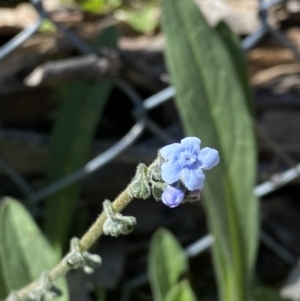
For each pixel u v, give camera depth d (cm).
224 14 42
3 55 31
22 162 38
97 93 33
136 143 39
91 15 41
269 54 40
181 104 28
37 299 22
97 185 38
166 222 40
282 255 40
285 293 36
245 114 28
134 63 37
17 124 38
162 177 16
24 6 41
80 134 33
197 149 16
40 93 38
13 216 27
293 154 39
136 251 39
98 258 20
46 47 38
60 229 34
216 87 28
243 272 28
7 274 26
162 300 31
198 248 38
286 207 41
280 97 39
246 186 28
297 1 42
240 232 28
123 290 38
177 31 28
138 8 43
